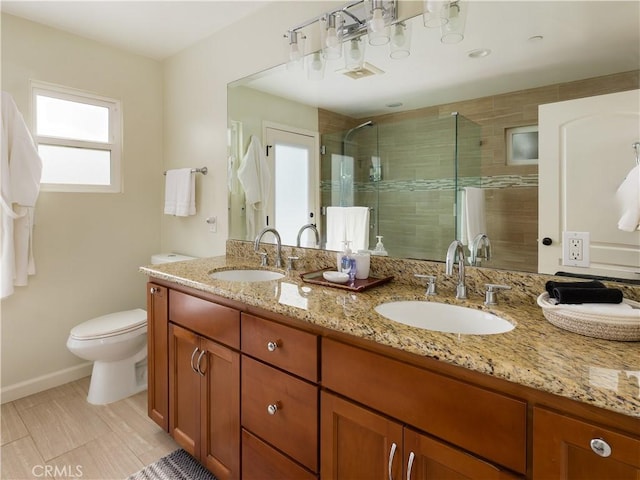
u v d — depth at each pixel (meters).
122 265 2.67
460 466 0.83
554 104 1.21
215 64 2.38
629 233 1.08
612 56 1.11
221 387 1.45
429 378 0.88
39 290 2.31
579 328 0.93
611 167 1.11
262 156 2.13
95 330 2.10
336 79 1.77
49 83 2.29
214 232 2.46
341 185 1.79
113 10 2.10
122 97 2.62
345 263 1.55
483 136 1.36
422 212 1.52
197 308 1.56
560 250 1.20
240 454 1.38
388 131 1.61
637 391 0.65
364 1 1.49
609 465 0.67
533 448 0.74
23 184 2.09
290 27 1.92
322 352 1.09
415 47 1.51
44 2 2.02
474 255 1.38
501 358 0.79
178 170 2.55
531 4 1.25
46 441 1.83
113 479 1.58
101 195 2.56
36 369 2.32
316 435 1.12
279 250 1.98
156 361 1.82
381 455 0.97
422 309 1.32
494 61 1.32
